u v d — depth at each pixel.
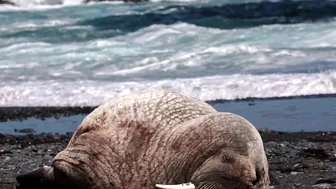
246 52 49.03
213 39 56.81
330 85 39.47
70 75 45.31
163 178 16.55
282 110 34.94
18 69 48.03
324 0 73.00
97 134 17.97
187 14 70.88
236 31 59.34
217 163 15.62
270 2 74.56
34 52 54.44
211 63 46.81
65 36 61.94
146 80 42.56
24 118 35.56
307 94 38.53
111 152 17.47
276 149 27.06
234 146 15.75
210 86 39.84
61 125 33.50
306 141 28.53
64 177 18.05
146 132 17.25
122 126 17.66
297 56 47.50
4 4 83.62
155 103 17.77
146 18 69.50
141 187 16.84
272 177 21.11
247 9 71.19
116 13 76.25
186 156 16.27
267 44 53.19
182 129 16.75
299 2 72.75
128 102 18.08
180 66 46.41
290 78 40.53
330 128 30.94
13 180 22.72
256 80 40.44
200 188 15.45
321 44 51.72
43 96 39.75
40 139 30.27
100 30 64.12
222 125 16.14
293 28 59.34
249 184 15.45
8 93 40.28
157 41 57.22
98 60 49.94
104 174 17.39
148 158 16.91
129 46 55.28
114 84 41.31
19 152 27.72
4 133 32.00
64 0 85.38
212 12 71.12
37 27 66.44
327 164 24.45
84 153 17.86
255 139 15.96
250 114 34.34
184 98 18.02
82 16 74.94
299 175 22.89
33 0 84.12
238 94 38.88
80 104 38.41
